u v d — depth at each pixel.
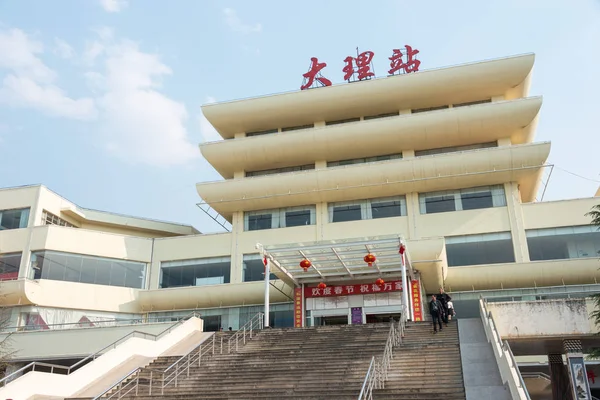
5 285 34.22
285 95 40.00
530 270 33.22
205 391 18.11
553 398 25.30
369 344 20.72
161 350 23.66
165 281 39.56
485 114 36.09
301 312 30.38
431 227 36.06
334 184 37.38
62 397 19.09
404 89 38.41
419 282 29.69
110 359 21.23
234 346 23.08
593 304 21.58
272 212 39.56
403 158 36.38
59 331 30.75
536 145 34.47
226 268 38.91
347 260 27.78
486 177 35.66
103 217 43.62
